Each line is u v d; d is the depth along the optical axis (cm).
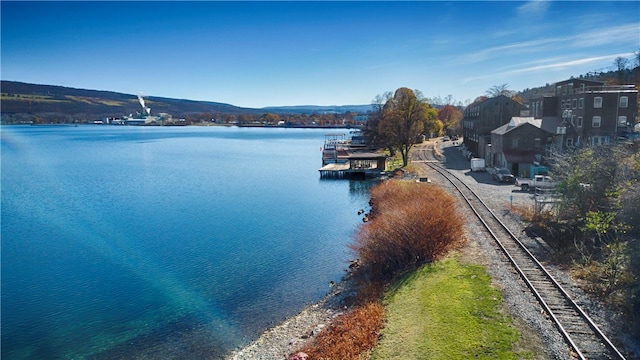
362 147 11412
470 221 3250
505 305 1866
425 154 8900
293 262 3288
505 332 1653
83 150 14012
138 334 2298
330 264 3216
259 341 2148
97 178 7906
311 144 16700
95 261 3431
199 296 2736
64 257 3541
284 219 4656
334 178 7619
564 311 1783
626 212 2292
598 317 1717
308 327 2219
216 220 4656
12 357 2125
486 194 4312
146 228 4378
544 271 2197
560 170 3134
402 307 2030
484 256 2500
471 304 1902
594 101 5997
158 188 6769
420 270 2417
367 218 4397
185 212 5072
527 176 5531
